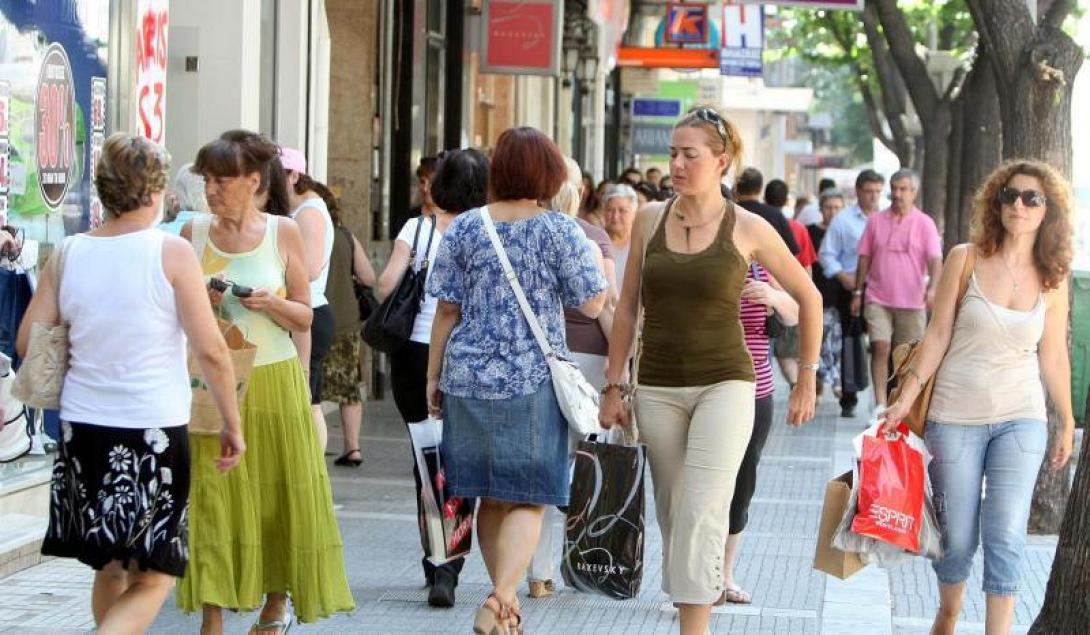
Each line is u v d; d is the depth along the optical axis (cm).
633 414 2162
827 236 5153
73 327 1753
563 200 2572
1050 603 2030
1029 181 2100
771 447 4459
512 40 6700
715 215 2042
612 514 2152
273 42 4484
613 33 10162
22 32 2662
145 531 1745
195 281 1759
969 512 2136
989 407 2119
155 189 1759
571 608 2517
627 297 2130
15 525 2695
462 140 6844
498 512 2175
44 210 2752
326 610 2088
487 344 2084
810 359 2097
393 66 5725
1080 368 4950
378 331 2522
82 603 2427
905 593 2739
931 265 4606
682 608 2048
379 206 5512
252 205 2073
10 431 2673
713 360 2038
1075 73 3142
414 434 2270
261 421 2053
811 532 3234
